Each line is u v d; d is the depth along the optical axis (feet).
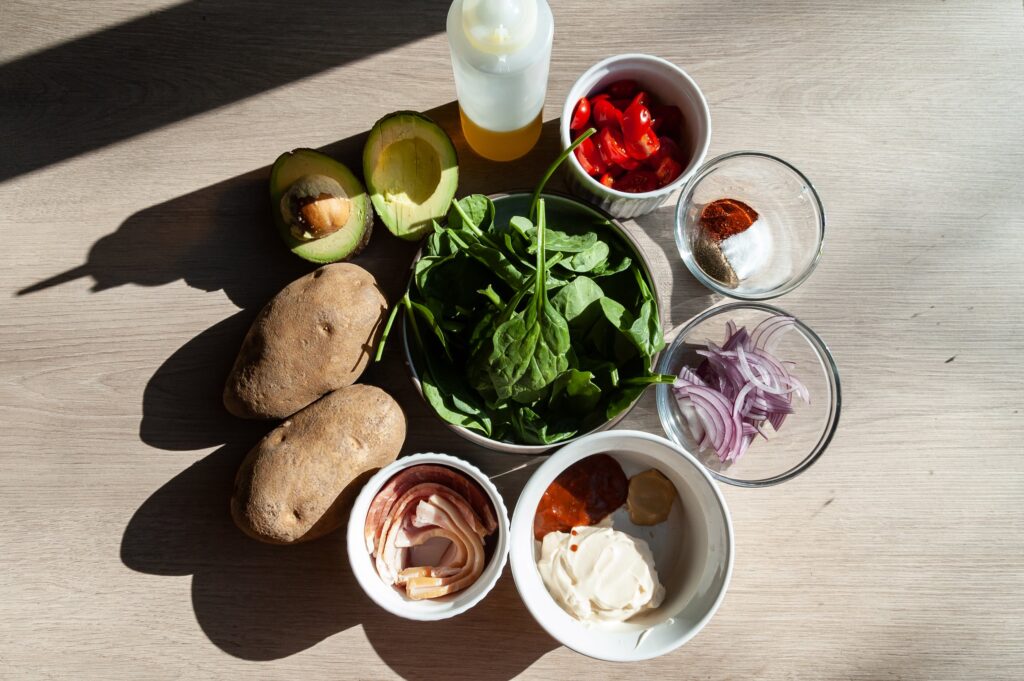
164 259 2.69
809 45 2.77
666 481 2.53
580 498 2.53
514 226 2.39
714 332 2.69
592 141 2.58
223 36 2.74
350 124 2.72
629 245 2.47
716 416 2.55
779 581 2.62
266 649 2.56
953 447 2.69
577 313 2.39
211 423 2.64
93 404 2.64
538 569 2.41
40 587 2.59
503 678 2.56
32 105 2.73
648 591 2.38
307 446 2.30
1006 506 2.67
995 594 2.63
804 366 2.70
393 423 2.37
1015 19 2.77
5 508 2.61
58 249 2.69
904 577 2.64
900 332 2.73
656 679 2.58
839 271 2.74
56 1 2.75
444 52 2.74
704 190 2.75
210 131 2.72
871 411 2.70
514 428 2.48
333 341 2.32
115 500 2.62
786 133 2.77
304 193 2.37
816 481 2.66
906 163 2.77
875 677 2.60
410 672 2.56
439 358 2.50
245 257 2.69
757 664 2.59
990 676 2.60
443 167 2.47
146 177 2.71
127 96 2.73
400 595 2.37
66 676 2.56
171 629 2.57
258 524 2.30
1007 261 2.75
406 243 2.66
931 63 2.75
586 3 2.74
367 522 2.36
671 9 2.75
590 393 2.37
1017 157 2.78
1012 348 2.73
